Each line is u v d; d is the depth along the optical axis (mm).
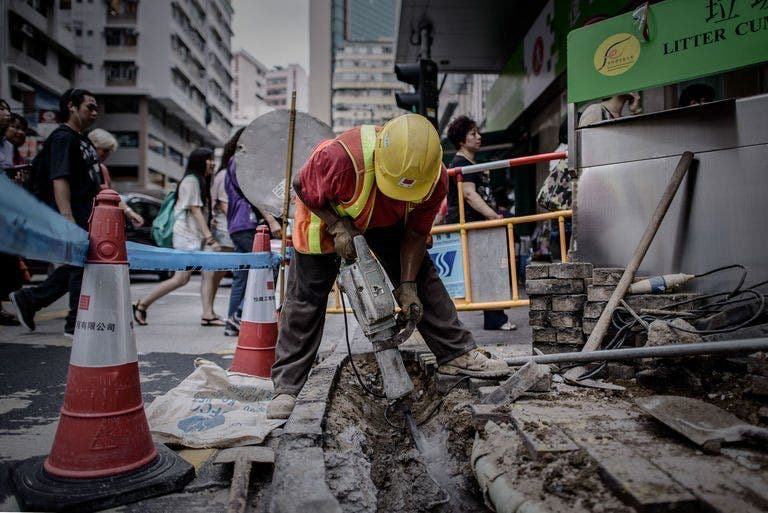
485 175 5262
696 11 3014
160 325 6117
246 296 3539
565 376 2734
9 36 33344
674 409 2023
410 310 2605
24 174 5953
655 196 3201
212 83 65312
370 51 111938
